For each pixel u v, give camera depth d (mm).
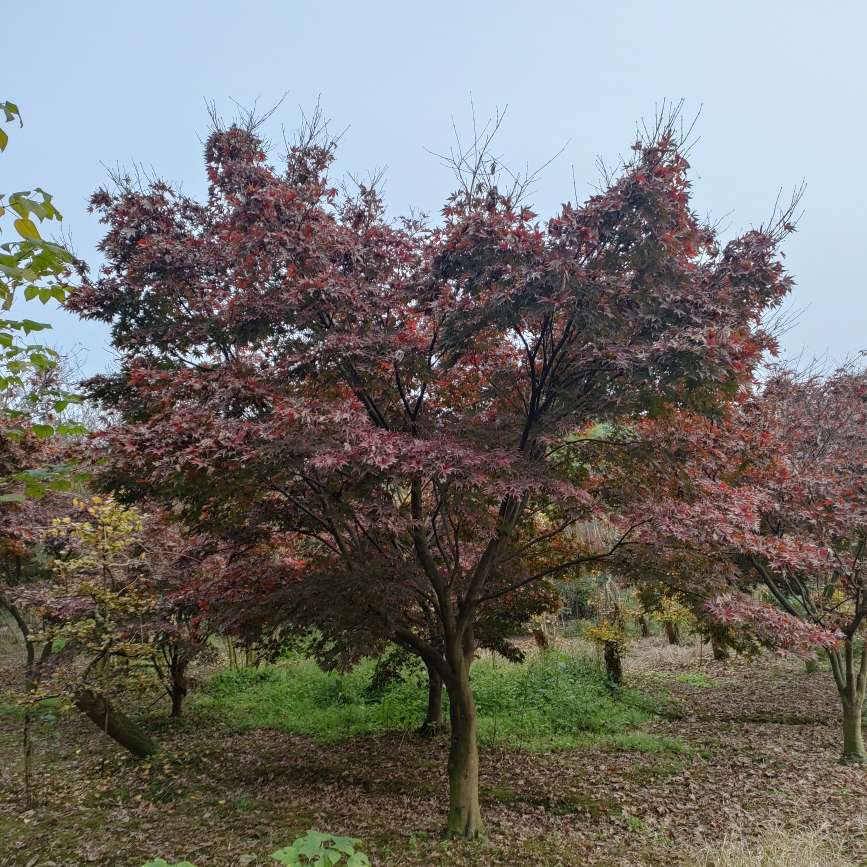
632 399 5445
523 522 7660
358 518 6520
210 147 7078
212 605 7895
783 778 7598
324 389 6188
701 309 5148
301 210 5777
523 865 5430
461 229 5238
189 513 6723
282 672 14344
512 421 6422
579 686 12016
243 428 4688
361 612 6578
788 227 5590
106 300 7707
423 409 6543
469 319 5391
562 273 4781
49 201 2191
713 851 5477
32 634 8328
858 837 5750
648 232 5152
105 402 8133
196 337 7418
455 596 8078
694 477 6367
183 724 10977
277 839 6086
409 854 5664
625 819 6469
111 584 8281
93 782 7984
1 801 7359
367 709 11672
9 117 2094
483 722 10320
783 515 7887
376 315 5789
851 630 8453
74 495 9344
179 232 8094
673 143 5293
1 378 2820
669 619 15578
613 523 6258
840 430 9859
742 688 13312
